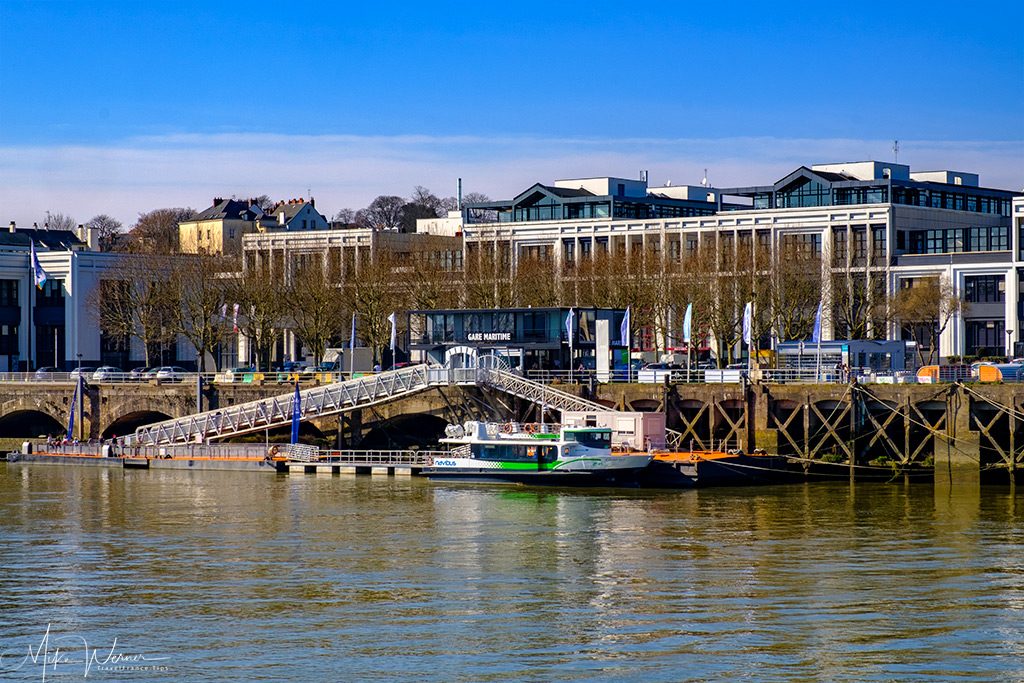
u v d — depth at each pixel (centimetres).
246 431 19000
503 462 16250
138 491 16050
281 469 17825
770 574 11206
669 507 14400
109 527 13525
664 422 16862
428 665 8994
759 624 9819
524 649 9306
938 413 16550
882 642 9419
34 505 14975
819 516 13762
